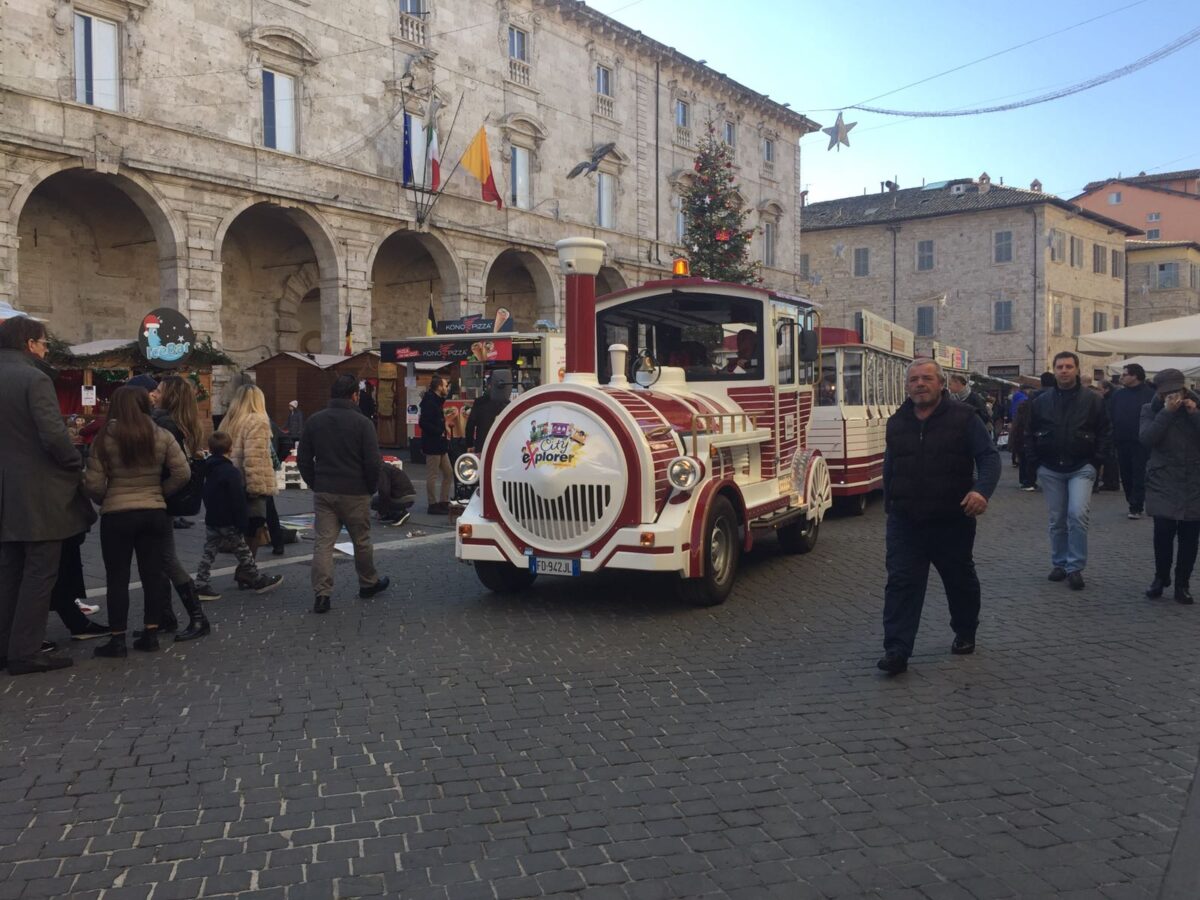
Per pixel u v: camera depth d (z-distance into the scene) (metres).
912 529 6.03
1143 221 66.62
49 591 6.17
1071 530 8.55
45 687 5.80
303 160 25.56
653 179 38.19
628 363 9.95
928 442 5.92
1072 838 3.76
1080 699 5.45
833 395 13.63
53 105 20.53
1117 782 4.30
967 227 50.97
